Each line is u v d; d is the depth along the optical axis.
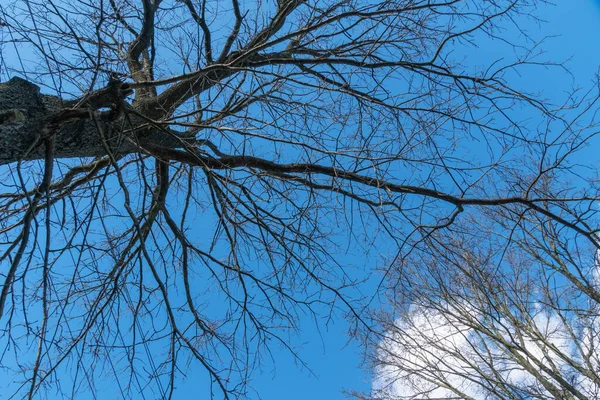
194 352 3.32
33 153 3.07
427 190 3.51
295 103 3.61
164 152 3.94
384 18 3.61
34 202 2.81
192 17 3.78
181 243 3.77
